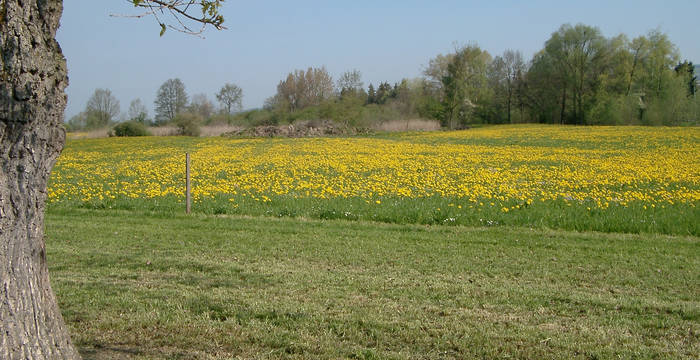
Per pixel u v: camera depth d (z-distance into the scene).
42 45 3.80
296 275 7.64
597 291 7.06
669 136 49.03
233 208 14.19
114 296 6.59
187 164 14.03
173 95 98.69
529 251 9.40
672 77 78.88
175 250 9.32
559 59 88.19
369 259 8.71
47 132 3.94
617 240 10.53
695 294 6.99
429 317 5.95
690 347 5.23
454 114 82.31
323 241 10.09
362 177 22.05
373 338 5.37
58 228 11.39
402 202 15.10
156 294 6.68
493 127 79.31
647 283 7.48
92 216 13.32
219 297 6.56
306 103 94.12
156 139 60.38
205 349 5.09
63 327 4.27
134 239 10.29
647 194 17.55
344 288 7.00
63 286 7.00
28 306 3.94
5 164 3.79
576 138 50.03
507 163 29.08
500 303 6.46
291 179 20.89
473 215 12.90
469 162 29.59
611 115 79.38
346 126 66.31
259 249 9.41
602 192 17.72
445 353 5.05
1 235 3.80
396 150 37.84
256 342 5.25
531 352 5.08
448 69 82.56
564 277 7.73
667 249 9.65
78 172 26.48
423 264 8.41
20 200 3.87
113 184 20.89
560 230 11.75
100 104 90.88
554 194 17.19
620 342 5.32
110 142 56.62
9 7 3.61
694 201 15.50
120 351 5.00
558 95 91.56
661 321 5.89
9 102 3.68
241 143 48.62
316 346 5.15
